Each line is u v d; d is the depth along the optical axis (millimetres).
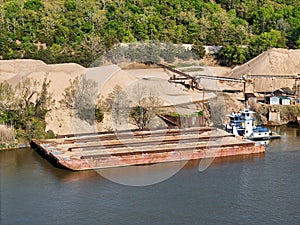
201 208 45062
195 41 131750
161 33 126938
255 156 62844
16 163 59344
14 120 68438
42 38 114812
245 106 84938
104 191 49406
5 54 102500
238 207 45344
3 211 44344
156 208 45000
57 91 74562
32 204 46031
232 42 135250
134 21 128125
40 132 68375
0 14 122688
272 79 97500
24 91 72438
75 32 119188
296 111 85812
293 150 65875
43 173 55469
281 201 46750
